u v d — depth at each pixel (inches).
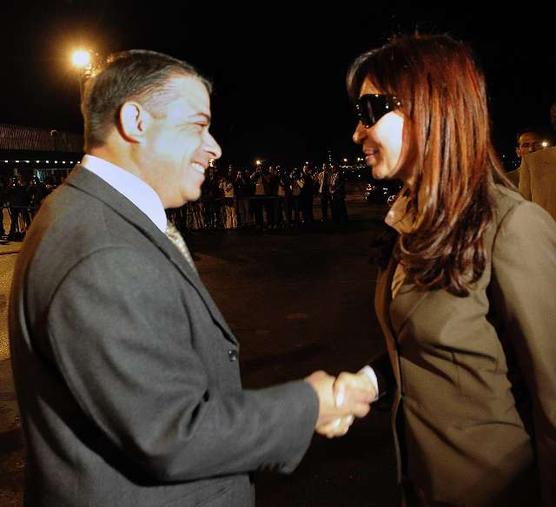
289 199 598.5
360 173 1211.2
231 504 49.5
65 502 44.4
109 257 41.3
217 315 48.7
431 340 50.1
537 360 46.3
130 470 44.7
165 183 49.4
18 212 592.7
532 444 51.4
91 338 39.8
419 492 56.1
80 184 46.8
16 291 46.4
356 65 55.6
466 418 50.8
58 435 44.1
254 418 44.3
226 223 625.0
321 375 51.4
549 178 99.8
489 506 51.1
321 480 117.7
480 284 48.1
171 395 41.6
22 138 1126.4
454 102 48.6
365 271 336.2
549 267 46.3
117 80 47.0
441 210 49.0
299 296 281.7
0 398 164.2
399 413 56.7
